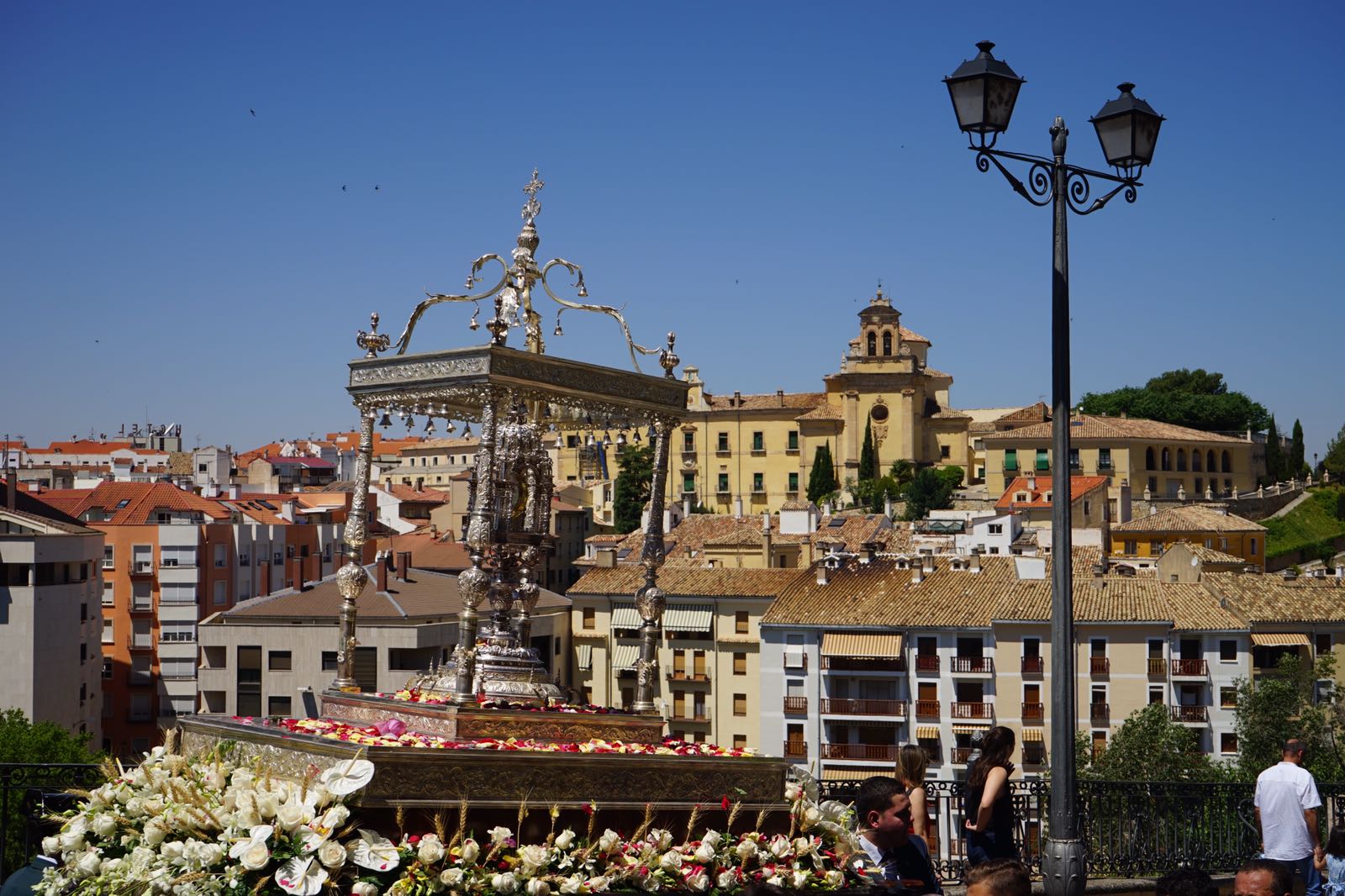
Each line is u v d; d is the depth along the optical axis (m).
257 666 61.31
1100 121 12.76
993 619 65.00
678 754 10.07
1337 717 56.81
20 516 67.12
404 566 66.12
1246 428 156.38
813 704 68.25
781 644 69.31
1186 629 63.47
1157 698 63.28
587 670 78.00
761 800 10.14
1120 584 68.06
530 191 12.55
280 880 8.20
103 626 84.88
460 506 119.81
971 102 11.83
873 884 9.95
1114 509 119.62
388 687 59.75
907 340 160.62
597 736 10.51
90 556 70.69
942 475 142.50
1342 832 12.52
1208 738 63.12
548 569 118.25
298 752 9.36
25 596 63.16
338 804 8.52
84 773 11.44
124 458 171.62
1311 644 64.69
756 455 154.12
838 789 13.48
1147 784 15.81
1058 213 12.14
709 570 77.25
